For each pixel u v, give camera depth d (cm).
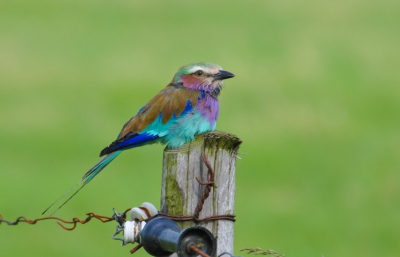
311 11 2791
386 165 1600
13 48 2341
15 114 1825
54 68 2152
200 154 607
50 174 1533
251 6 2894
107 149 779
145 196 1431
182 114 793
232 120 1766
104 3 2944
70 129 1752
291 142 1683
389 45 2366
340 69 2139
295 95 1922
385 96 1950
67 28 2614
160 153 1638
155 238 575
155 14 2809
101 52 2336
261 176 1557
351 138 1711
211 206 607
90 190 1459
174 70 2152
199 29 2592
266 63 2158
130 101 1922
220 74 833
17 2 2938
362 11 2738
